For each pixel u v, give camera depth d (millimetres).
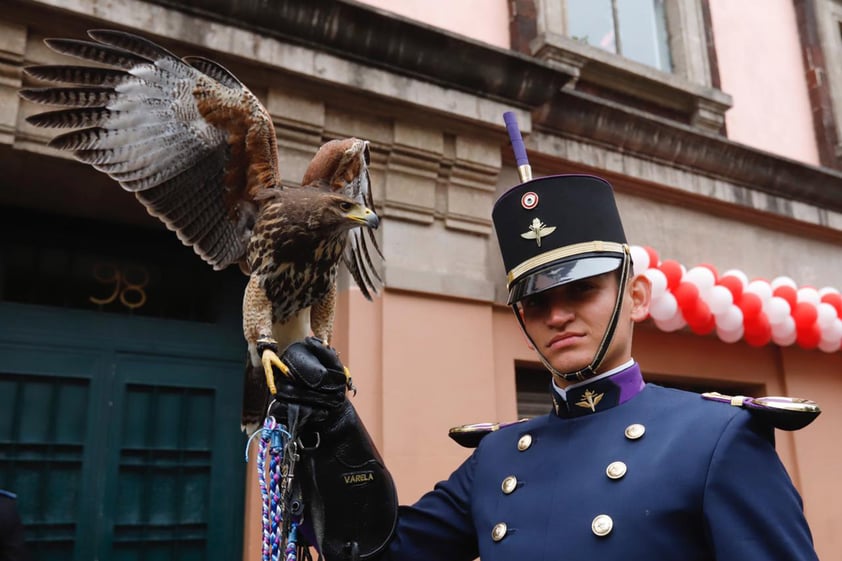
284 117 3395
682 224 4906
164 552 3297
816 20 6375
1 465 3078
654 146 4684
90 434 3279
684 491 1159
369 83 3545
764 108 5879
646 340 4520
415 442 3373
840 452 5027
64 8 2871
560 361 1361
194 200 1523
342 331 3430
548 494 1299
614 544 1154
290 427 1275
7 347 3209
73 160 2967
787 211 5312
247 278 3828
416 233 3713
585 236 1376
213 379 3617
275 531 1227
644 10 5590
